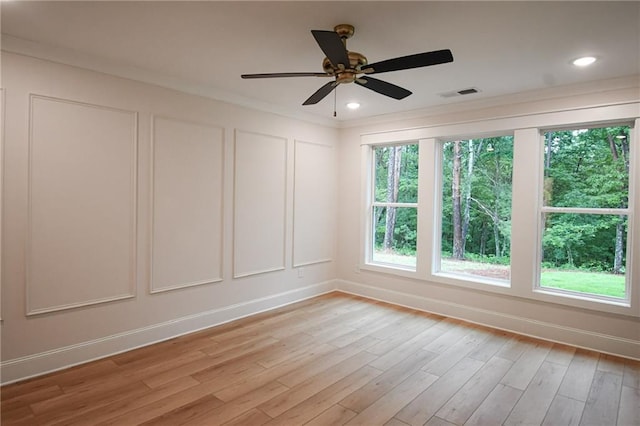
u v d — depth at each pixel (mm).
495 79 3340
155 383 2727
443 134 4316
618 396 2613
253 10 2205
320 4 2127
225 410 2396
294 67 3170
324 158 5117
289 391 2637
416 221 4680
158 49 2807
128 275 3279
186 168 3643
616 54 2758
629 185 3314
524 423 2301
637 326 3223
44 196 2811
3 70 2613
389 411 2408
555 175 3717
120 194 3209
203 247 3812
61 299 2910
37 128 2764
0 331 2654
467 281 4156
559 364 3111
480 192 4246
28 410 2369
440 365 3068
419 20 2297
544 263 3777
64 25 2428
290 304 4711
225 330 3805
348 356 3223
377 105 4305
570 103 3492
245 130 4141
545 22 2295
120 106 3182
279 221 4559
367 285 5055
